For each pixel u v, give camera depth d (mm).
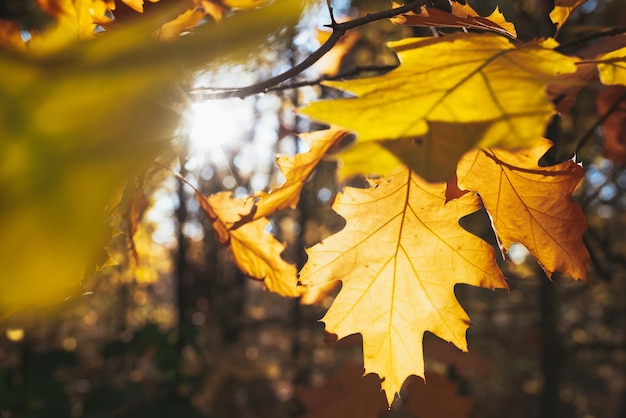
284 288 408
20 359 1263
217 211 367
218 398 2881
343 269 377
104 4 238
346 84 180
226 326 3705
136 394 1342
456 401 1052
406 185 368
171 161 240
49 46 78
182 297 3674
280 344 4578
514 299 2789
